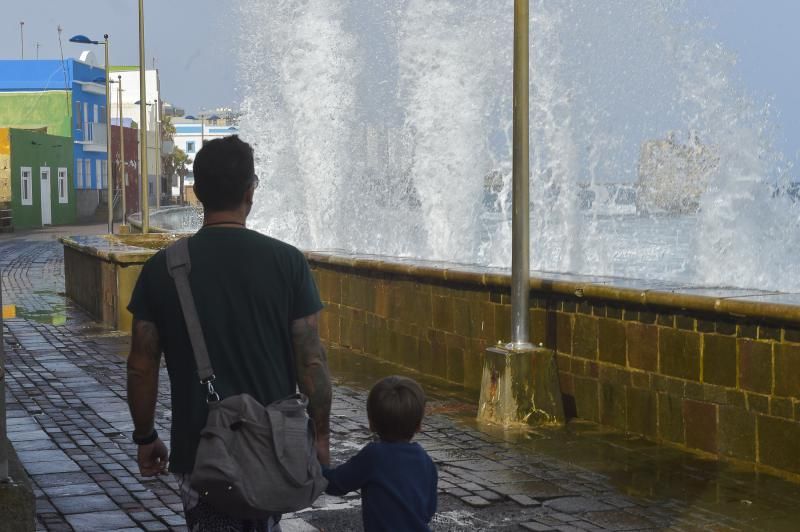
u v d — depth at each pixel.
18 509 4.91
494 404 9.19
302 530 6.24
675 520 6.37
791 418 7.20
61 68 77.38
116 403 10.51
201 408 3.49
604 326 8.88
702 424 7.92
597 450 8.12
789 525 6.25
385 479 3.94
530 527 6.26
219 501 3.35
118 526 6.33
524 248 9.20
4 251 41.12
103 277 17.64
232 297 3.53
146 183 28.00
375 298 12.98
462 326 11.07
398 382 4.03
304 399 3.56
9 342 15.36
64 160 73.75
